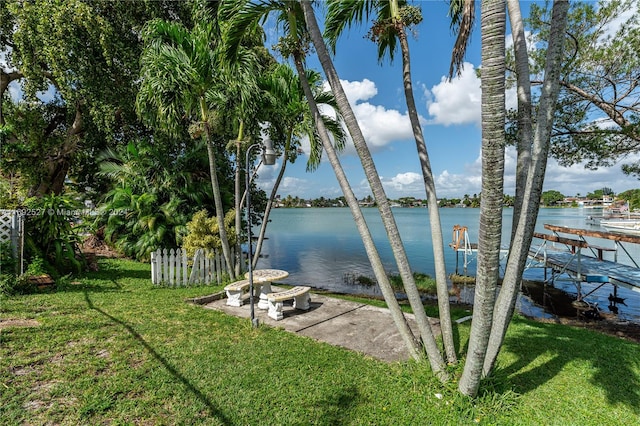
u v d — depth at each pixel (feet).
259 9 15.14
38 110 46.93
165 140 41.32
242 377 11.62
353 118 11.65
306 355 13.64
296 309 20.88
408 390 11.07
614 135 21.56
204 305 21.38
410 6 13.74
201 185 41.65
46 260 24.89
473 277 39.32
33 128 44.62
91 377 11.01
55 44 34.09
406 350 14.53
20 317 15.96
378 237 83.82
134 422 8.96
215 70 23.80
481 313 9.02
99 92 38.19
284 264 49.57
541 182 9.21
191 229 29.35
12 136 42.86
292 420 9.41
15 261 21.29
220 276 28.73
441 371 11.23
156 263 25.41
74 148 45.98
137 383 10.82
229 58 17.24
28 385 10.30
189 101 24.68
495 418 9.77
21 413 8.96
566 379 12.15
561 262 35.58
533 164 9.17
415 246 67.10
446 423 9.52
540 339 16.28
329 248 66.95
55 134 50.39
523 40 11.23
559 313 27.89
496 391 10.80
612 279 28.22
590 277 29.71
